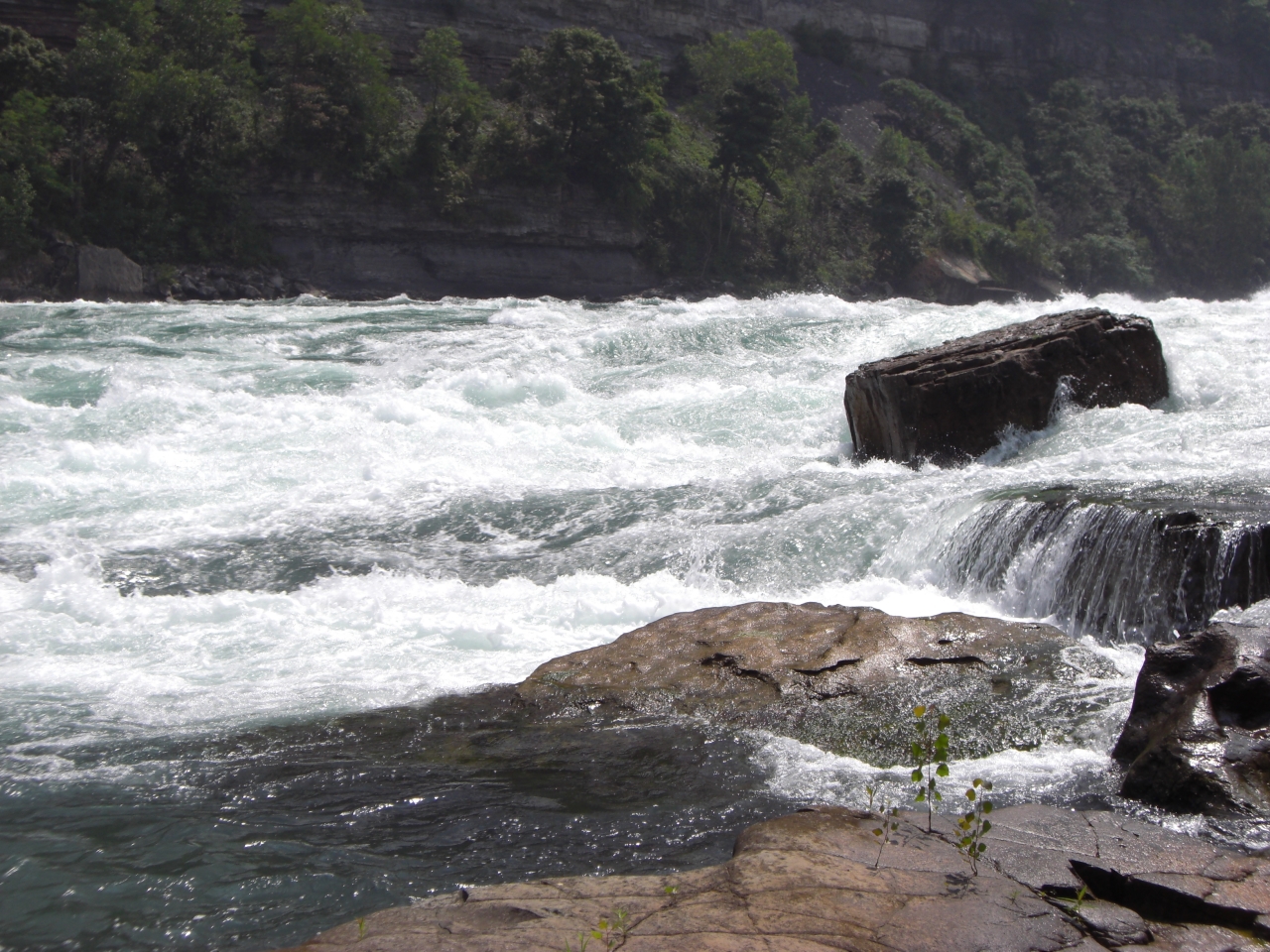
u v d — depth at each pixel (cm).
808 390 1758
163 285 4922
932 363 1393
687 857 528
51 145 4847
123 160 5250
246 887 502
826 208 7506
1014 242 8244
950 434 1357
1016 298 7669
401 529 1242
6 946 453
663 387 1964
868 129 8900
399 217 5778
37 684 795
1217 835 509
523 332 2570
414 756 666
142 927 468
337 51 5688
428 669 834
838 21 9650
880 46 9862
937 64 10162
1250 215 8969
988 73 10388
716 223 6919
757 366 2022
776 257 7081
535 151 6219
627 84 6362
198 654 872
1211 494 942
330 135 5603
